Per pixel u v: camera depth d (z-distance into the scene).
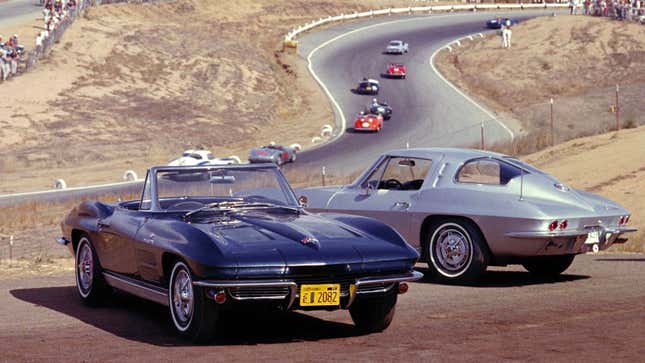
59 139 195.88
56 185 153.38
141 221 27.50
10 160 178.12
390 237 26.06
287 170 163.88
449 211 37.44
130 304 31.66
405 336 25.22
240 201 28.89
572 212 36.72
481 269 37.12
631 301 31.25
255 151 172.12
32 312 30.17
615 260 46.22
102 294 30.75
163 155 192.62
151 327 27.14
